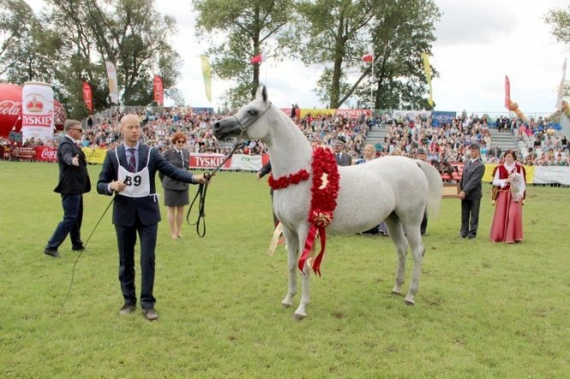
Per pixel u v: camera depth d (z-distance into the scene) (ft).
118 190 15.53
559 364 13.44
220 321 16.20
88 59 145.69
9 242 26.96
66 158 22.85
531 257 26.00
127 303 16.80
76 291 18.90
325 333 15.34
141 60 153.48
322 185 16.02
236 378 12.43
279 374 12.64
